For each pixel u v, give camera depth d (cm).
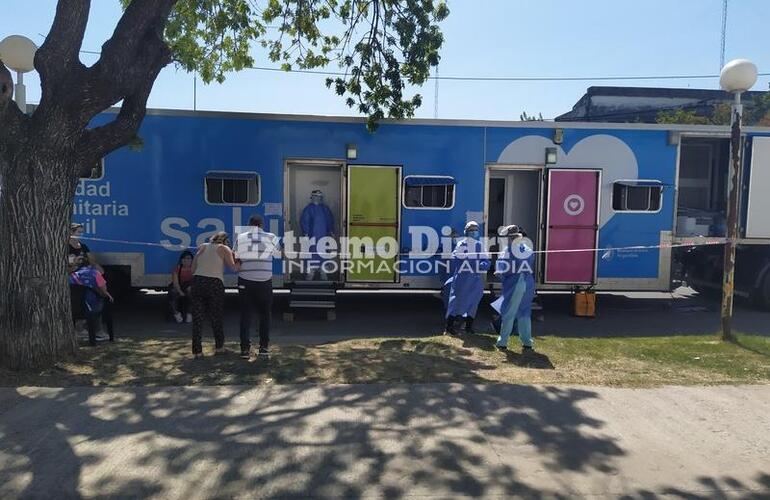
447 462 439
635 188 1057
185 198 1002
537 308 1054
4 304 634
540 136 1042
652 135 1057
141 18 654
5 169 630
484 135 1034
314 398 563
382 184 1026
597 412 542
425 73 1022
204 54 1077
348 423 504
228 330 943
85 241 992
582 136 1047
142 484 398
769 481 422
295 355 722
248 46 1090
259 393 574
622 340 841
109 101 652
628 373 666
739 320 1073
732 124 825
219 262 720
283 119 1009
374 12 1022
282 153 1012
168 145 995
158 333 903
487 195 1041
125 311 1097
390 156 1024
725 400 578
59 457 434
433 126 1027
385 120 1018
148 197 997
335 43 1087
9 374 616
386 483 407
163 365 667
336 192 1088
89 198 988
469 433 490
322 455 445
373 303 1208
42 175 632
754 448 474
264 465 427
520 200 1124
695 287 1301
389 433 486
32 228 630
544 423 514
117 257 998
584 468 435
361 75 1035
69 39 638
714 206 1247
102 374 625
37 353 639
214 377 622
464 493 397
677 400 577
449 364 690
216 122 1001
